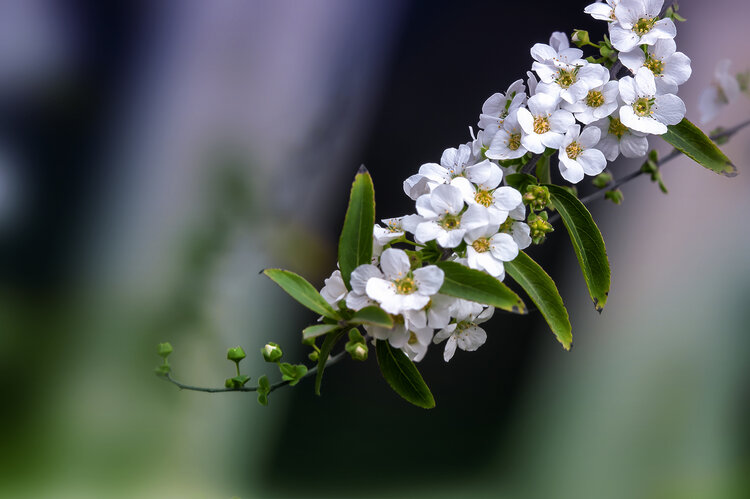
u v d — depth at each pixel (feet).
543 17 2.23
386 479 2.27
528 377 2.32
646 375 2.32
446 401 2.31
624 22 1.18
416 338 1.16
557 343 2.32
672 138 1.19
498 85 2.24
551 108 1.17
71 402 2.32
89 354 2.34
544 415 2.31
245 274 2.30
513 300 1.12
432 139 2.27
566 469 2.29
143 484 2.25
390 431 2.29
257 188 2.35
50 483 2.21
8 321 2.36
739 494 2.20
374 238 1.16
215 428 2.28
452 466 2.28
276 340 2.27
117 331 2.33
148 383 2.29
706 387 2.31
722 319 2.32
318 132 2.35
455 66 2.27
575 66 1.17
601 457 2.29
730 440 2.27
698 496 2.23
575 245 1.18
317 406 2.29
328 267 2.31
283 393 2.28
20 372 2.34
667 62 1.18
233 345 2.27
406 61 2.30
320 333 1.14
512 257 1.14
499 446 2.30
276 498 2.25
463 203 1.15
